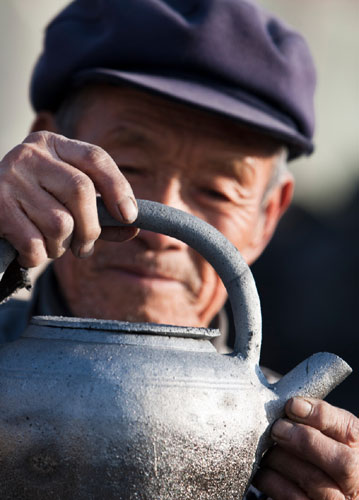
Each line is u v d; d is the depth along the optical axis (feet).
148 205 6.06
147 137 9.13
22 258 5.76
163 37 9.43
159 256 9.18
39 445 5.39
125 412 5.38
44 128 10.91
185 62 9.41
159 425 5.41
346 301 31.37
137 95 9.25
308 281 31.96
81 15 10.17
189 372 5.64
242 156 9.41
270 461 6.22
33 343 5.80
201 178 9.31
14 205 5.78
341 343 30.76
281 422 6.00
